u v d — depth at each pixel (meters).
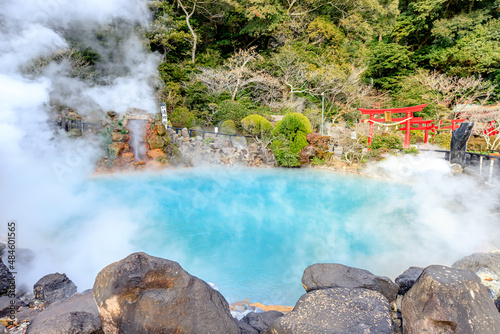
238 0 26.22
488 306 2.09
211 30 28.84
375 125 18.41
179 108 19.97
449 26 28.86
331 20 30.52
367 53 29.94
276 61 26.20
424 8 29.23
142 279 2.02
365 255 5.07
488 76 27.41
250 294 4.02
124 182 9.82
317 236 6.00
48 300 3.05
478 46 26.34
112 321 2.00
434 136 19.53
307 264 4.84
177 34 22.83
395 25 31.16
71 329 2.07
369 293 2.54
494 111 20.97
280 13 26.94
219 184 10.23
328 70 25.23
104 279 2.07
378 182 10.78
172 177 10.94
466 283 2.12
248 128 15.60
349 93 26.22
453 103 26.64
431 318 1.98
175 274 2.14
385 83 28.67
